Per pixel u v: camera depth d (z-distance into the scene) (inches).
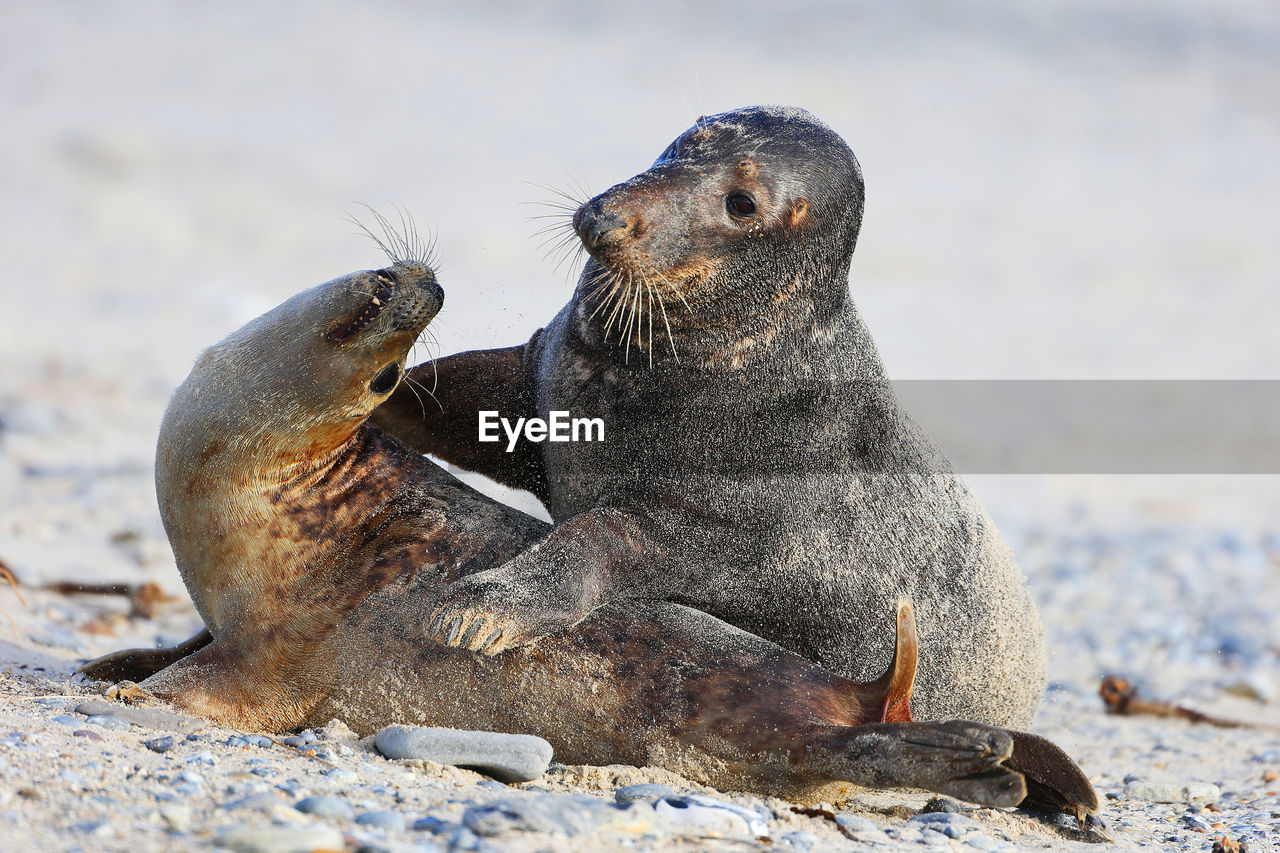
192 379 940.6
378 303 924.0
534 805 697.0
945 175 5093.5
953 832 789.9
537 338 1045.8
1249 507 2292.1
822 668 868.6
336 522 933.2
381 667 891.4
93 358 2677.2
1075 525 2137.1
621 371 940.0
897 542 970.1
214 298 3371.1
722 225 902.4
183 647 991.6
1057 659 1520.7
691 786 825.5
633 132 5221.5
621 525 900.6
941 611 982.4
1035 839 816.3
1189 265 4288.9
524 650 866.8
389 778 765.3
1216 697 1385.3
